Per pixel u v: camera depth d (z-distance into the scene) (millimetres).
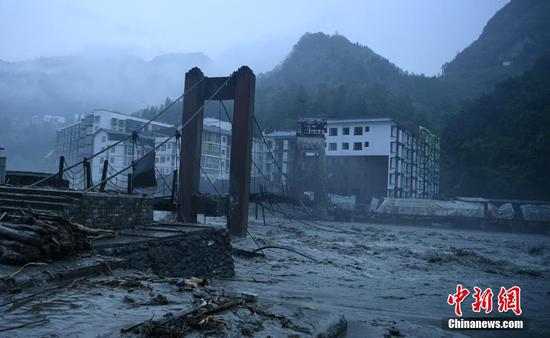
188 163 31078
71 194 11797
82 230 9250
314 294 13672
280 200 45094
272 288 14398
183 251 13297
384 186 74938
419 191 90500
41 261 7898
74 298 6598
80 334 5016
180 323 5504
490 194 86062
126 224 13461
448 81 170375
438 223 66062
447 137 106438
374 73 180125
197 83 31578
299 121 69000
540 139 82188
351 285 16578
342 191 77312
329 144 79688
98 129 78688
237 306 6738
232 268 16531
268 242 30016
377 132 76250
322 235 42094
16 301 6168
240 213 29422
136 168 22094
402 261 25734
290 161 77625
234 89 31250
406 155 82938
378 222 68438
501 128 99125
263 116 114250
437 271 22312
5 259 7391
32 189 12211
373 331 7930
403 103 115250
